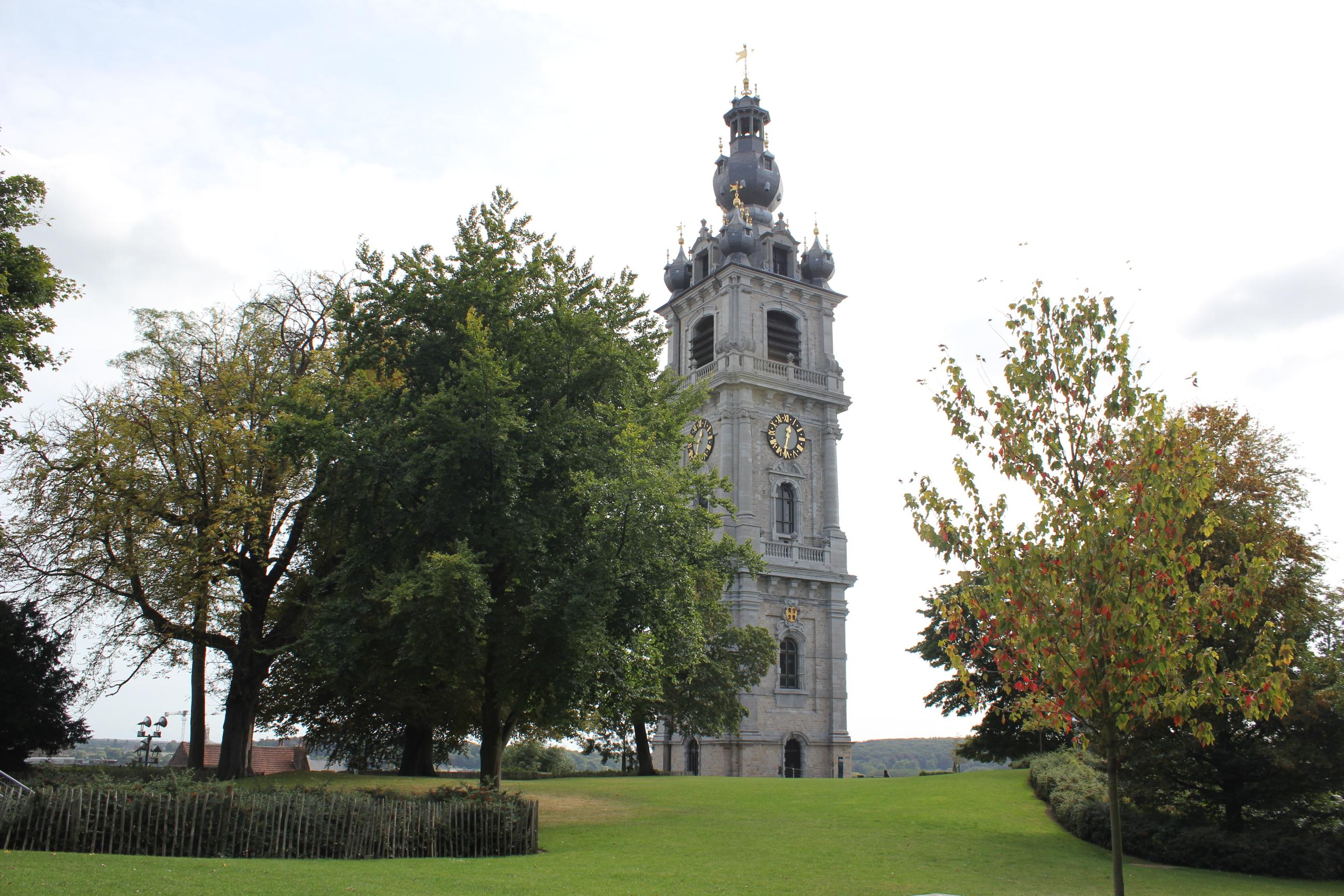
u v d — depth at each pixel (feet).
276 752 279.90
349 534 108.78
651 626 106.52
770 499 272.92
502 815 86.69
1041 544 61.36
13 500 129.70
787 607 269.23
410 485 98.07
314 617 122.42
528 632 95.55
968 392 65.82
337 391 109.60
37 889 53.01
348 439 100.94
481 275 111.14
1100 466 61.26
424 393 106.42
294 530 136.98
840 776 264.52
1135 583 57.93
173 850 72.59
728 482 120.88
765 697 260.01
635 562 99.09
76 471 127.24
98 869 60.39
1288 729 97.50
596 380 111.14
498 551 101.04
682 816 117.39
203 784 78.74
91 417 131.64
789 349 291.99
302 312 151.33
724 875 77.56
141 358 138.82
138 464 128.16
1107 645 57.52
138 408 131.03
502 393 101.91
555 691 99.76
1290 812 100.68
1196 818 101.96
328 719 165.58
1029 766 155.33
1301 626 100.48
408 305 110.01
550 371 109.91
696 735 262.67
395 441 101.50
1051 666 58.65
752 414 273.95
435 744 182.70
